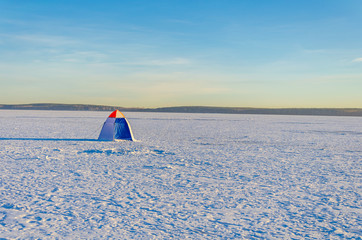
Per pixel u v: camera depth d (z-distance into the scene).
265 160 12.65
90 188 7.72
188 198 7.02
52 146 15.87
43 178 8.70
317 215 6.01
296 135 26.25
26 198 6.76
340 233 5.14
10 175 8.98
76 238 4.74
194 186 8.12
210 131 29.66
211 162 11.98
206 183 8.49
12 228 5.11
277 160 12.67
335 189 8.00
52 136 21.56
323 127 40.53
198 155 13.78
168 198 6.98
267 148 16.77
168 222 5.50
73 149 14.85
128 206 6.36
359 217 5.92
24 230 5.03
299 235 5.04
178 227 5.28
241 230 5.21
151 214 5.91
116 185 8.08
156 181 8.62
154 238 4.80
